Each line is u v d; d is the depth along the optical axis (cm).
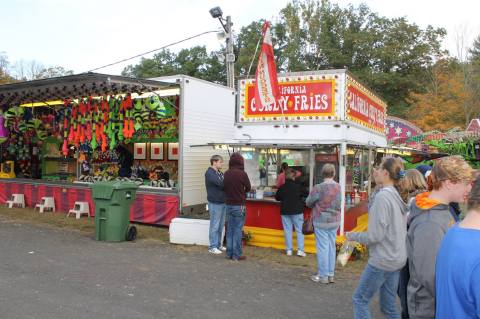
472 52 3734
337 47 3272
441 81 2838
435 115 2578
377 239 344
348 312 481
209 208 743
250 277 603
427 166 499
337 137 760
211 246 741
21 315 430
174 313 456
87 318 430
